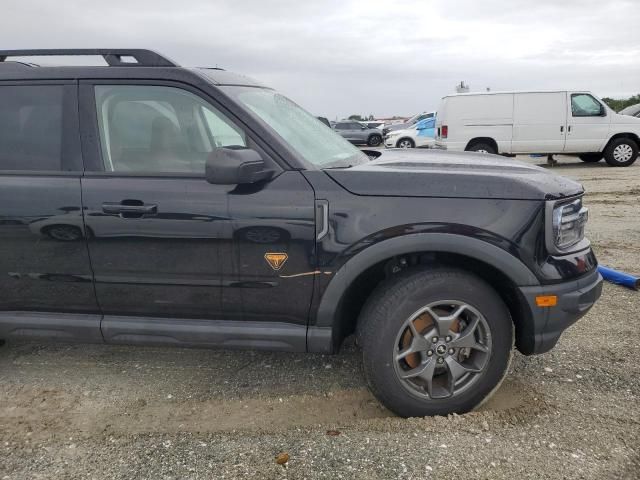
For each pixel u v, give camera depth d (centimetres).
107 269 284
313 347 280
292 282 272
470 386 277
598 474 237
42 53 293
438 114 1531
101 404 305
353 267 265
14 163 289
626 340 370
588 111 1399
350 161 308
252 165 256
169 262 277
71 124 287
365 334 274
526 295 264
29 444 268
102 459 256
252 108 287
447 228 259
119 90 287
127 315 294
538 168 305
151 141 287
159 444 267
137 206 273
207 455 257
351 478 237
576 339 373
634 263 545
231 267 274
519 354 352
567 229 273
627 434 265
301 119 337
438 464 245
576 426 273
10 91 292
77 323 294
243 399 309
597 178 1198
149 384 327
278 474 242
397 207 262
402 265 284
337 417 289
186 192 272
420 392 278
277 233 267
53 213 280
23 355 365
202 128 285
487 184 263
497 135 1430
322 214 264
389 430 271
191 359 359
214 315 286
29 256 289
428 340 271
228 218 268
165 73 283
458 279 265
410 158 325
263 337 282
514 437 264
